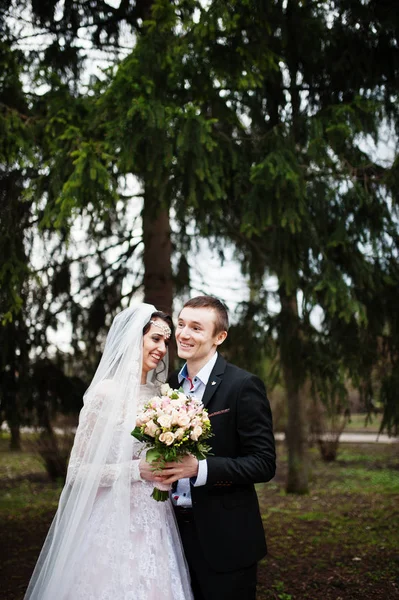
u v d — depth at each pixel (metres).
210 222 6.02
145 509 2.68
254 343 6.75
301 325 6.36
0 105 4.70
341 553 5.41
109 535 2.57
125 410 2.72
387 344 6.19
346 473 11.23
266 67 4.86
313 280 5.46
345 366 6.20
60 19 6.09
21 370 6.36
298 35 5.16
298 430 8.98
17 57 5.67
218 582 2.63
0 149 4.54
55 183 4.53
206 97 4.74
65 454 9.89
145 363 2.95
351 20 5.10
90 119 4.77
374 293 5.86
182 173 4.50
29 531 6.45
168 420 2.41
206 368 2.91
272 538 6.10
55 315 6.76
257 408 2.73
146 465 2.64
